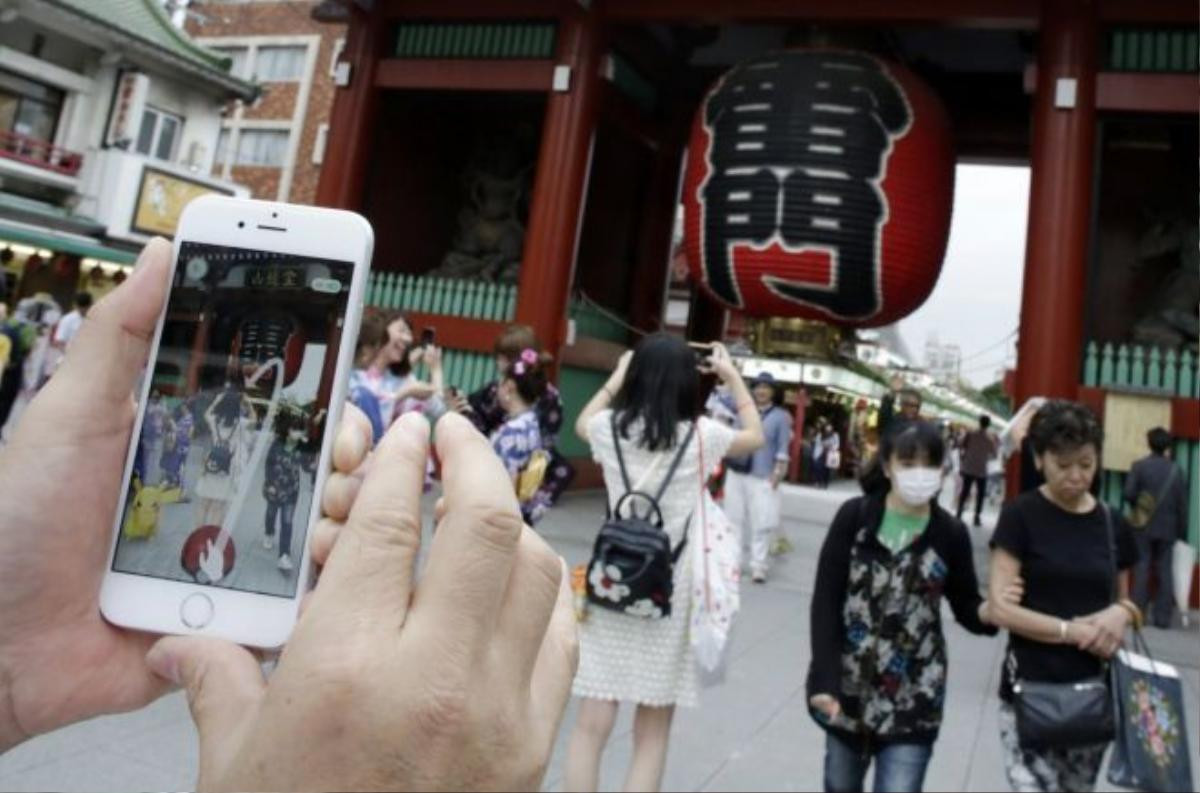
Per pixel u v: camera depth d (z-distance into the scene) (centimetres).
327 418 113
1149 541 709
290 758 64
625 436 315
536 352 453
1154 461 733
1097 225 1277
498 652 70
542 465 438
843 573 299
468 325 1330
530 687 73
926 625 288
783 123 1235
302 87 1934
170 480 109
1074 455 267
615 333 1700
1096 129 1066
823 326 1531
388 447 76
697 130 1348
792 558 1033
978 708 523
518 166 1662
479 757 65
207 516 108
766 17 1266
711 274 1348
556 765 383
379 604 68
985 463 1527
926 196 1236
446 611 66
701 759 415
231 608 107
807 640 656
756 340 1580
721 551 311
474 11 1421
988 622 286
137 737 209
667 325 2767
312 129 1925
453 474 74
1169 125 1188
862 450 3256
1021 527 278
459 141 1780
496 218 1617
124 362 105
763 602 777
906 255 1235
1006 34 1490
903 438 281
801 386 2192
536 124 1694
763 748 434
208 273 117
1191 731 255
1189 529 716
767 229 1244
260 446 112
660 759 306
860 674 288
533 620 73
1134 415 951
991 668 612
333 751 63
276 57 1972
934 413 2572
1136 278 1252
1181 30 1048
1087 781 272
